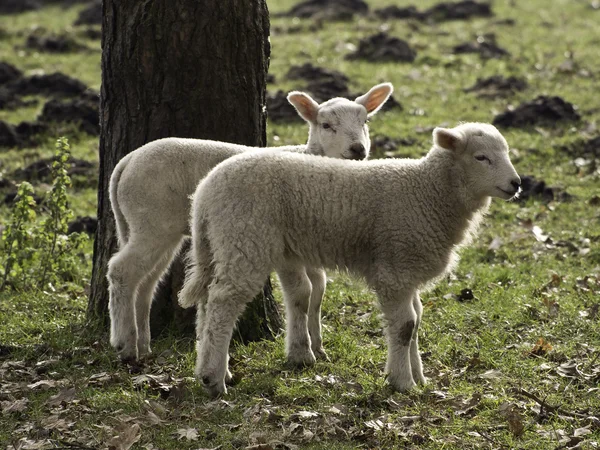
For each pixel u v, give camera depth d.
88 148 17.69
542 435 6.96
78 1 33.34
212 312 7.66
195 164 8.62
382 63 23.14
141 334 9.02
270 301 9.82
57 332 9.53
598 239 12.88
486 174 7.92
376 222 7.81
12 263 11.31
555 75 21.95
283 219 7.72
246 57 9.47
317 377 8.15
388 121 18.58
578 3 31.34
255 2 9.51
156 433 7.11
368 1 31.31
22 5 32.59
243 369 8.55
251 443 6.83
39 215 14.62
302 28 27.09
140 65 9.27
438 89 20.97
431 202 7.89
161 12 9.20
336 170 7.88
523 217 13.99
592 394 7.73
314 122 9.96
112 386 8.12
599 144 16.95
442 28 27.27
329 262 8.02
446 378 8.15
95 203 15.15
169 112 9.31
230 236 7.54
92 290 9.82
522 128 18.19
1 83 22.00
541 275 11.40
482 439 6.94
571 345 8.91
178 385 7.93
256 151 8.22
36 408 7.65
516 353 8.81
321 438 6.98
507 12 29.56
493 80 21.08
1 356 9.04
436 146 8.09
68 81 21.39
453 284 11.15
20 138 18.05
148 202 8.45
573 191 15.05
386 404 7.62
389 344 7.93
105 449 6.82
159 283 9.58
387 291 7.83
